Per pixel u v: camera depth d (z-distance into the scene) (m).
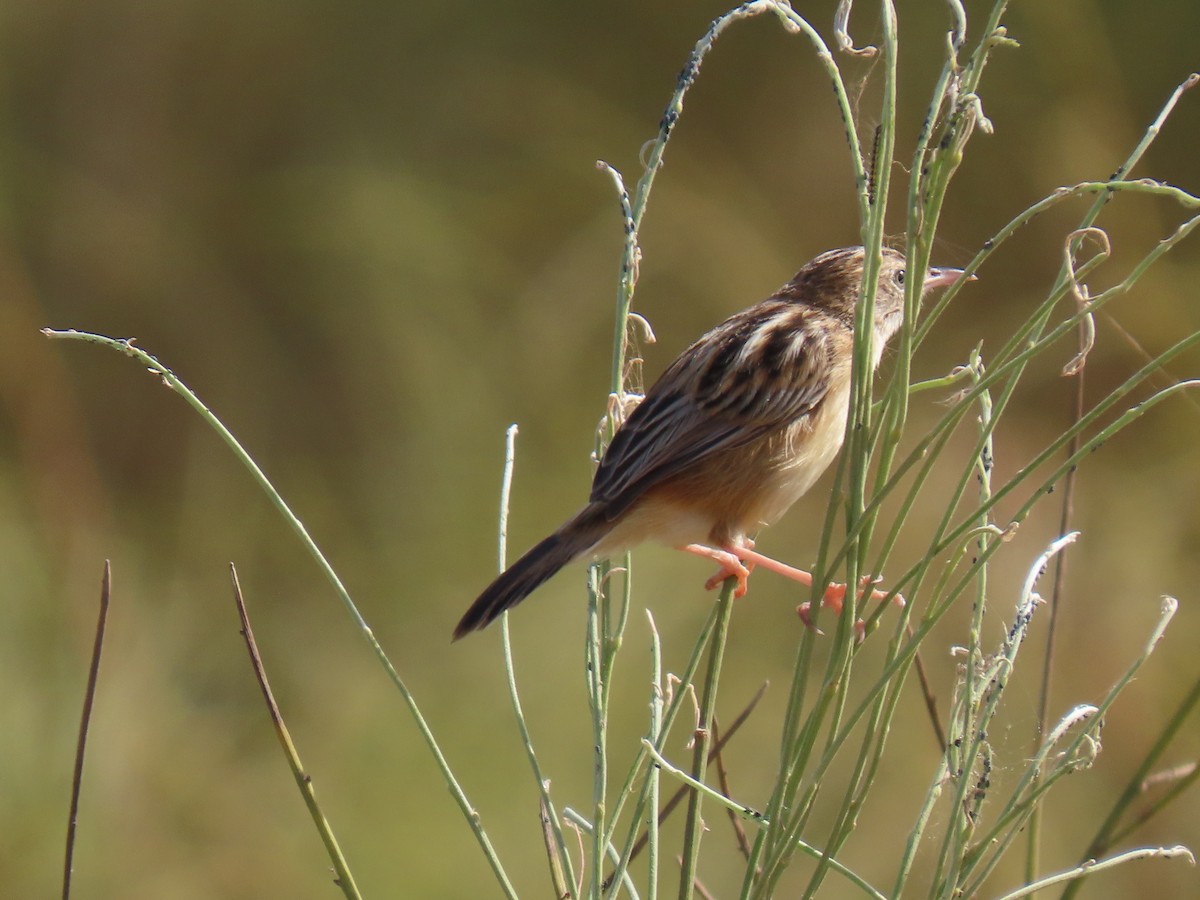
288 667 12.23
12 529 12.42
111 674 11.46
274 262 14.35
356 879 10.50
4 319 13.98
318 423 13.84
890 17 4.02
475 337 13.72
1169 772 5.50
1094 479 12.62
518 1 15.27
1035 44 14.21
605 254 13.94
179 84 15.29
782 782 4.21
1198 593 11.81
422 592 12.64
